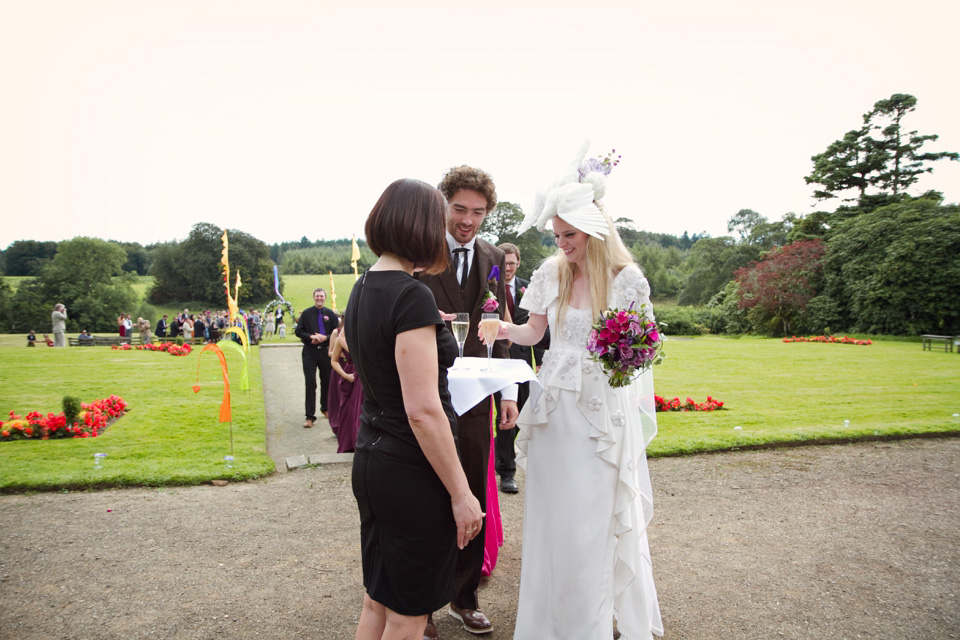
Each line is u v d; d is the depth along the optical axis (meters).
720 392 11.95
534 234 56.31
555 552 2.51
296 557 3.70
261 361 18.48
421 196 1.83
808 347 26.22
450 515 1.83
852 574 3.56
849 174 48.97
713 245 71.38
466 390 2.30
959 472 5.89
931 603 3.20
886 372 15.73
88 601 3.08
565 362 2.59
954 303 35.28
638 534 2.64
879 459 6.38
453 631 2.91
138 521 4.29
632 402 2.75
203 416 8.55
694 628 2.92
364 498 1.85
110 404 8.55
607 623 2.46
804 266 41.78
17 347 22.89
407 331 1.69
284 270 97.25
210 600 3.12
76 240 61.12
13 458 5.87
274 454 6.75
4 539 3.91
